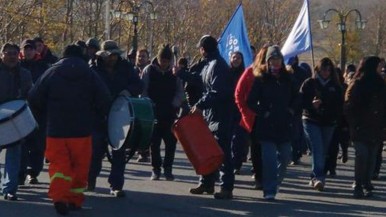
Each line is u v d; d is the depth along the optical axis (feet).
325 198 42.98
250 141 45.88
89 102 36.14
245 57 51.49
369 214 38.37
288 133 41.19
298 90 41.75
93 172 41.78
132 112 37.76
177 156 63.67
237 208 39.06
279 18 217.77
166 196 42.06
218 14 200.13
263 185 41.93
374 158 43.39
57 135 35.55
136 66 58.13
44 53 46.85
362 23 139.23
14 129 36.27
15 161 39.37
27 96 38.19
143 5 162.09
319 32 222.89
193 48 185.57
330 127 45.78
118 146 38.52
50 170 35.73
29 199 39.68
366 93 42.01
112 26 159.43
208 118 41.24
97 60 41.45
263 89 40.52
